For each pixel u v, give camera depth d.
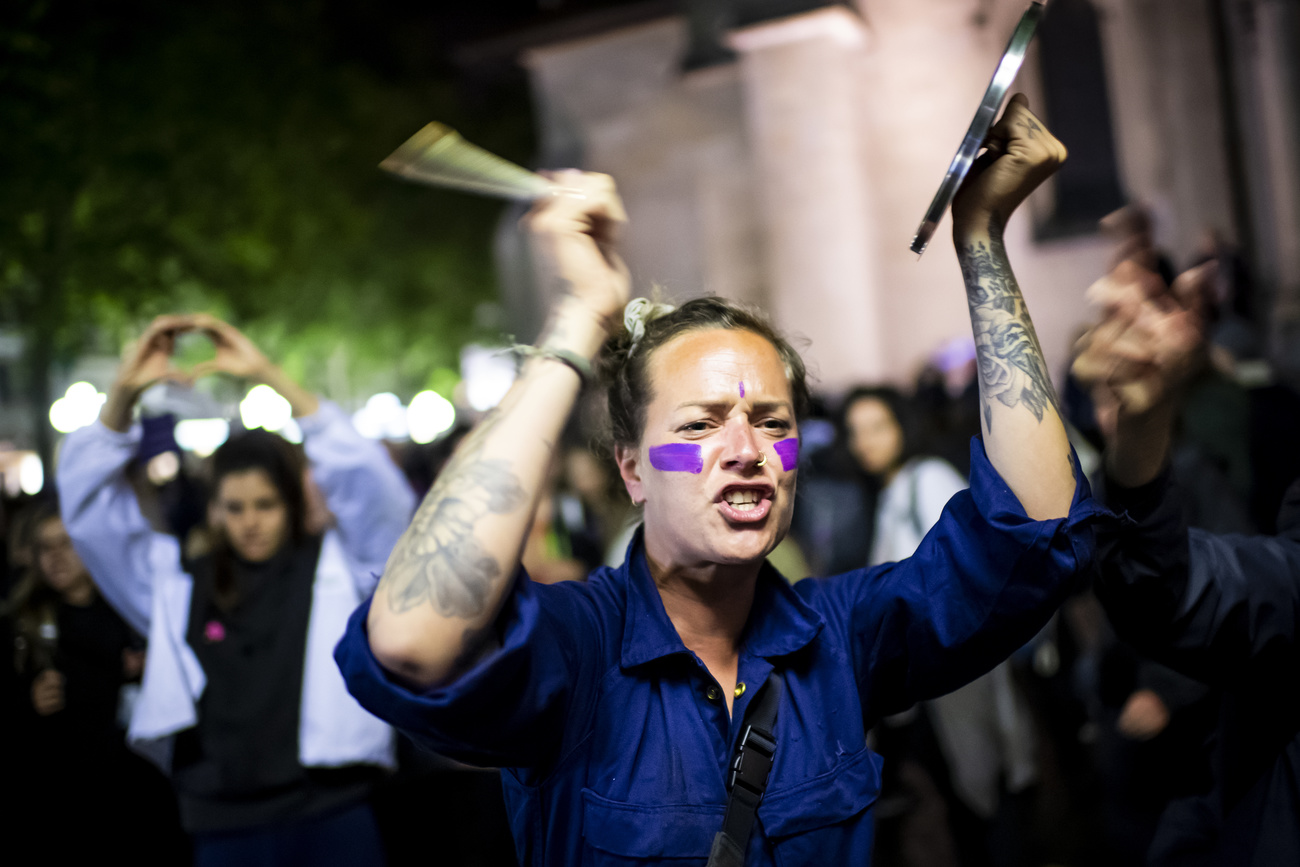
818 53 13.82
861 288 13.78
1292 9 11.08
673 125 16.02
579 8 16.58
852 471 5.95
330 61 20.64
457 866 4.12
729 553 1.47
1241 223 12.51
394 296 28.27
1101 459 1.79
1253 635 1.73
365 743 2.90
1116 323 1.64
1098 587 1.78
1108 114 13.90
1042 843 4.70
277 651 2.91
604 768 1.46
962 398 8.38
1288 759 1.81
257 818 2.84
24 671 3.81
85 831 3.83
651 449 1.52
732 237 15.68
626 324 1.65
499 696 1.29
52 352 14.29
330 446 2.93
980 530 1.49
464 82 27.86
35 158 12.09
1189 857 2.12
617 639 1.56
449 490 1.29
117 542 3.04
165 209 15.14
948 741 4.49
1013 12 13.86
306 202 19.12
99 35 13.24
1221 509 3.33
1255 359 7.45
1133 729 2.93
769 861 1.44
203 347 18.81
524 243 18.36
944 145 13.96
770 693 1.53
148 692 2.94
